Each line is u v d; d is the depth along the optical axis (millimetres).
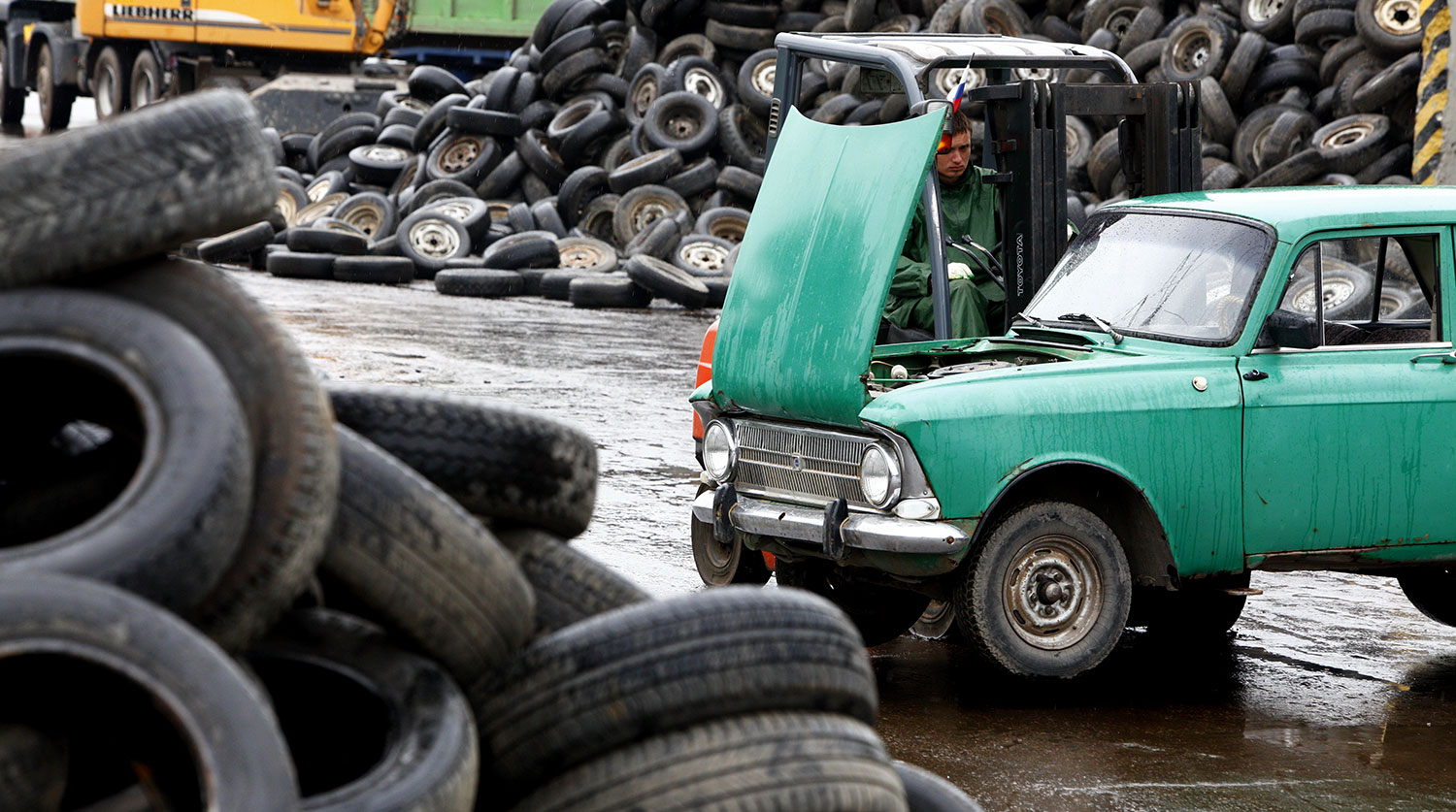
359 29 39406
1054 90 9977
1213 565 8039
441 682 3961
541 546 4898
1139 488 7824
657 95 31641
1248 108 25594
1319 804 6258
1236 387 8008
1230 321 8156
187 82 39719
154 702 3084
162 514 3352
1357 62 24250
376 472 4051
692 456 13758
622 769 3971
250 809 3027
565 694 4059
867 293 7902
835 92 29719
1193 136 10477
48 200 3729
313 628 4094
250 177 4031
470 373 17703
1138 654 8805
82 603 3055
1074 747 6965
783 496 8391
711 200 30250
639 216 29844
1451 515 8375
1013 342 8844
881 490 7691
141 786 3494
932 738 7059
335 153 36219
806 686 4121
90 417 4059
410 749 3684
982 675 8281
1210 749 6984
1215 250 8422
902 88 11562
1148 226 8859
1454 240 8531
